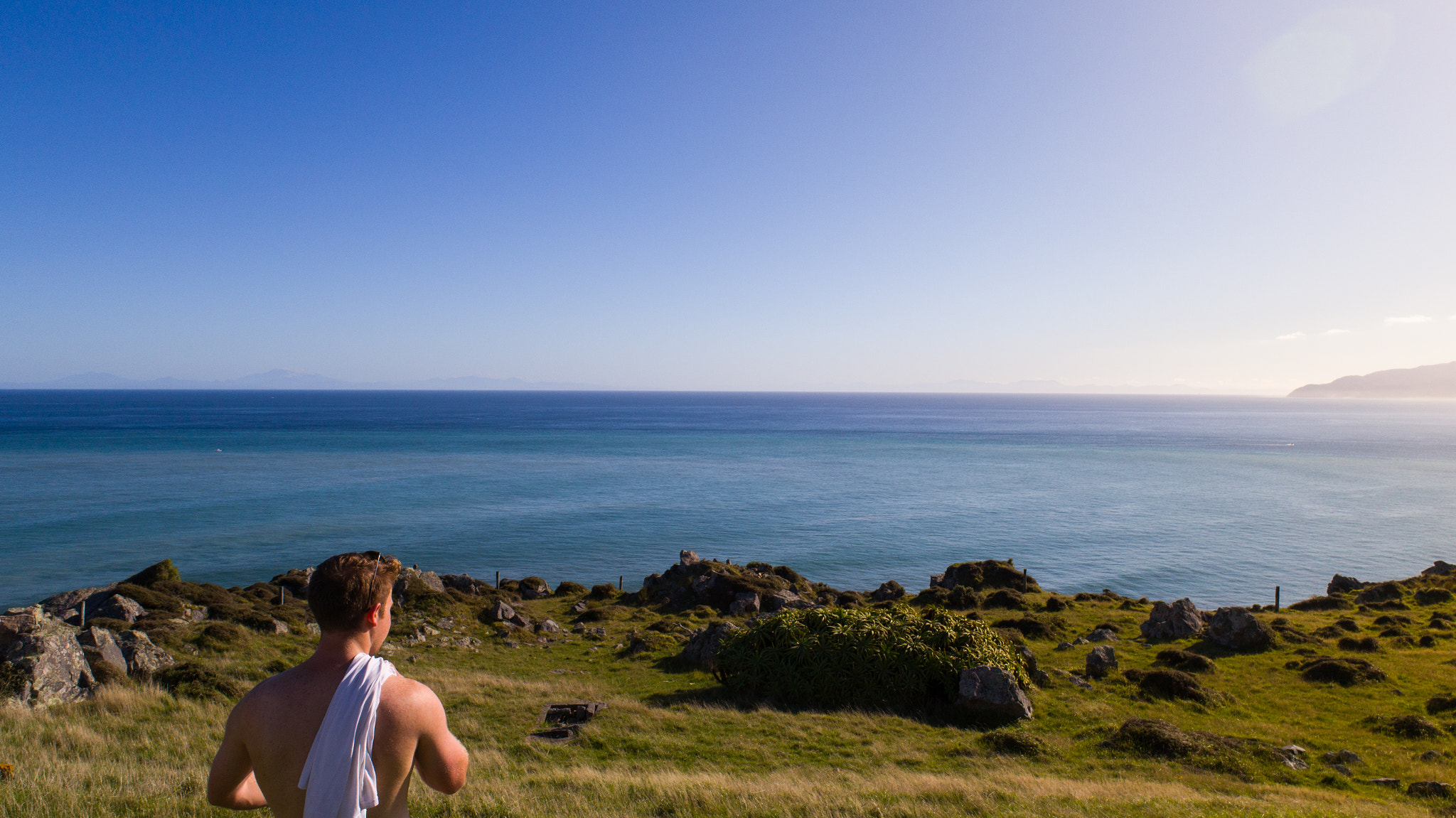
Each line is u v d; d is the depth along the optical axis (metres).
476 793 11.59
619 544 72.25
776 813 11.52
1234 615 31.00
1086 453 177.62
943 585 49.66
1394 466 151.75
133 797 9.83
